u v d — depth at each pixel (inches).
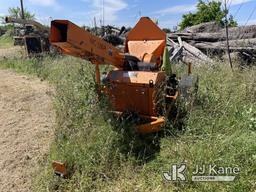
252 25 393.1
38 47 546.9
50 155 170.7
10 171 164.1
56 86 300.7
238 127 174.7
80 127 187.6
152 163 155.1
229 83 239.5
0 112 253.3
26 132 209.2
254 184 130.1
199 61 346.3
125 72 181.9
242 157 145.3
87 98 209.0
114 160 157.6
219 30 440.5
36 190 147.1
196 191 130.7
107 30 436.5
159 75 175.6
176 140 170.9
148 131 174.6
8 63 486.3
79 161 157.4
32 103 273.9
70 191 142.8
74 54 168.4
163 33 199.5
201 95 209.9
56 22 147.4
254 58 332.5
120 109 190.4
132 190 138.6
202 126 181.0
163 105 179.6
